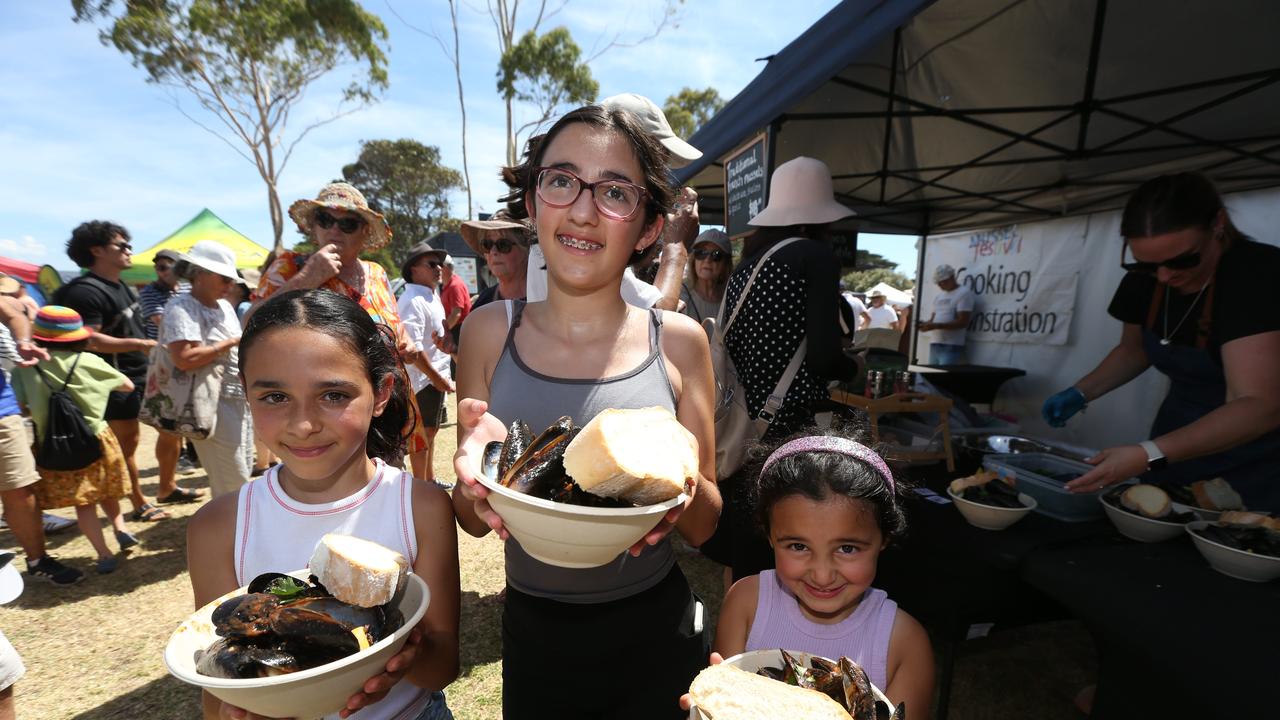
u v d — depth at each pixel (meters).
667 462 0.85
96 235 4.59
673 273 2.38
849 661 0.90
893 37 3.03
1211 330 1.93
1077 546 1.85
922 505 2.40
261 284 2.79
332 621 0.83
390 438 1.48
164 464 4.83
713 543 2.68
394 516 1.22
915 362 8.20
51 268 7.42
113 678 2.69
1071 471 2.38
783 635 1.36
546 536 0.84
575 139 1.12
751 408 2.46
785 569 1.32
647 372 1.26
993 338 6.89
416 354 3.26
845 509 1.23
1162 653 1.40
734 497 2.46
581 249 1.14
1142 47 2.92
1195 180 1.79
